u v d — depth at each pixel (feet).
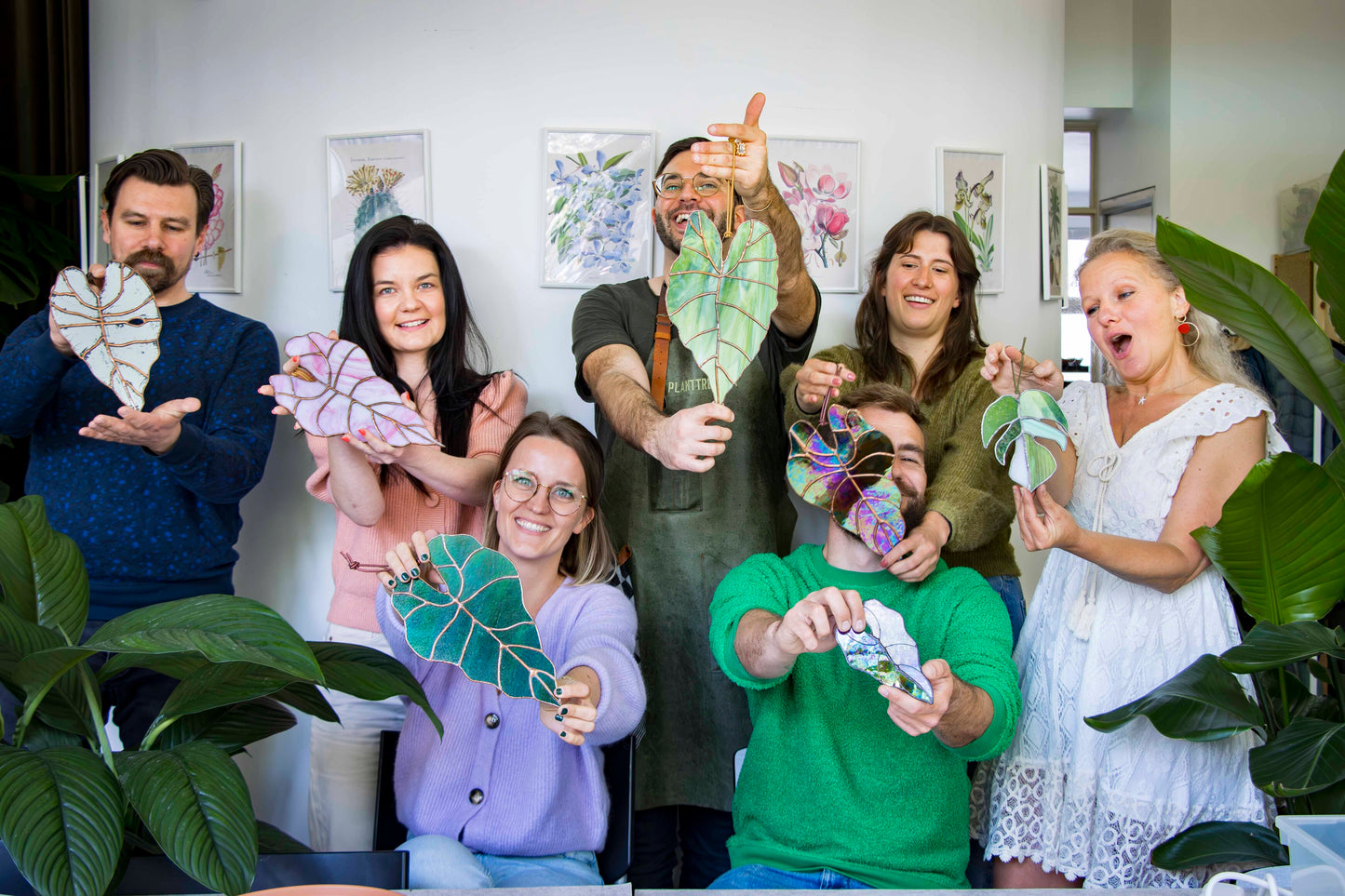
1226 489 5.14
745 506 6.68
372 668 4.40
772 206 5.72
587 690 4.05
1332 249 4.44
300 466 7.98
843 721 4.99
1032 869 5.56
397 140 7.89
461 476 6.19
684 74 7.96
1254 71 14.74
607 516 6.75
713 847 6.84
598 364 6.33
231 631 3.58
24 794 3.24
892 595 5.27
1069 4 15.83
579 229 7.92
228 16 8.09
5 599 4.17
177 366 6.77
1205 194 14.78
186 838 3.36
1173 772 5.06
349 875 3.85
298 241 8.07
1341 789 4.64
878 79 8.18
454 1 7.85
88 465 6.50
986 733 4.67
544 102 7.88
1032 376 5.81
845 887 4.70
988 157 8.45
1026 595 8.78
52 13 8.65
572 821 4.93
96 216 8.59
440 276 6.69
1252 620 6.61
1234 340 8.67
